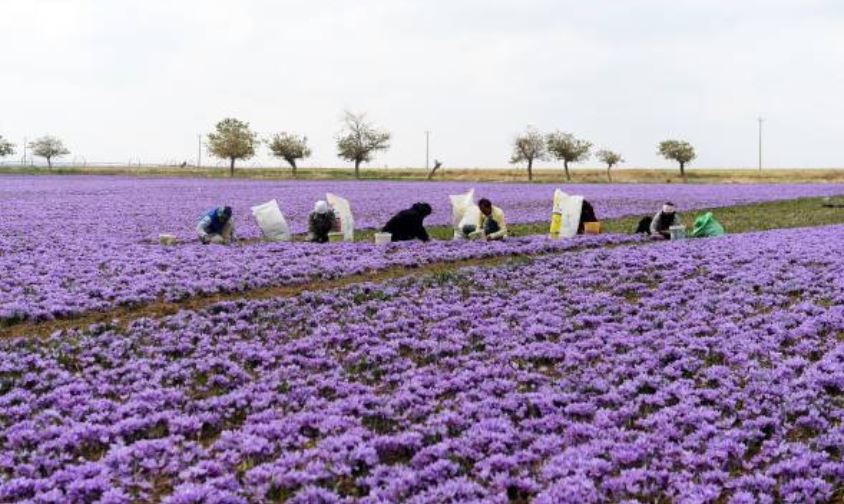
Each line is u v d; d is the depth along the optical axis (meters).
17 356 13.47
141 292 18.34
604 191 68.94
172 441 10.24
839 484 9.19
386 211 44.44
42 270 20.84
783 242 26.36
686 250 24.52
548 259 23.31
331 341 14.88
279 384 12.47
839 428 10.45
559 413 11.32
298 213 42.78
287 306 17.23
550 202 52.81
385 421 11.15
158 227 33.47
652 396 11.82
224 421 11.23
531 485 8.97
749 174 132.00
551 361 13.94
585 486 8.81
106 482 8.91
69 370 13.16
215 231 28.25
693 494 8.66
